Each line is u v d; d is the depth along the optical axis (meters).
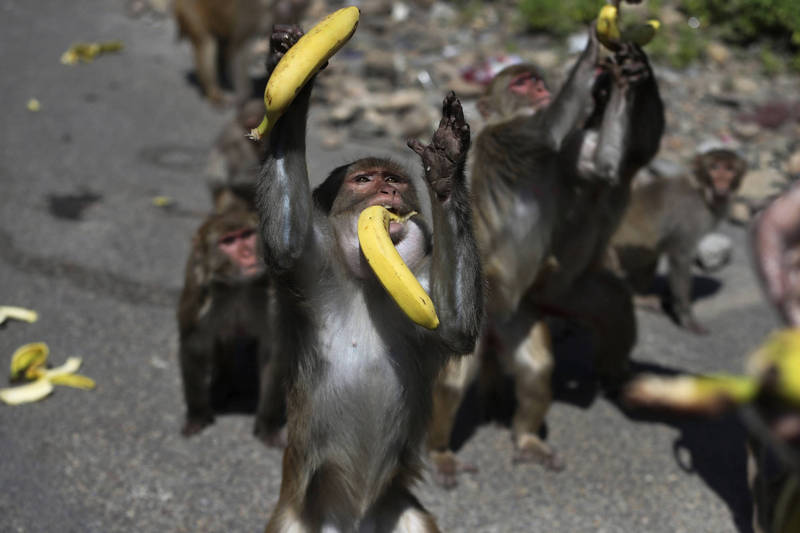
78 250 12.66
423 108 17.16
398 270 4.68
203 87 19.20
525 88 8.65
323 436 5.99
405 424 5.99
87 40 21.47
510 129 8.31
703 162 11.85
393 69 18.42
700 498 8.46
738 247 14.11
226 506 8.07
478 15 21.72
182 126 17.45
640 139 8.34
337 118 16.88
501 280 8.76
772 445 2.65
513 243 8.67
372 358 5.82
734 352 11.33
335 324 5.80
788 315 2.87
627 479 8.71
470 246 5.17
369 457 6.03
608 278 9.73
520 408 9.01
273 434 9.02
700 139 16.64
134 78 19.58
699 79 19.09
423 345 5.90
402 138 16.48
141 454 8.69
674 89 18.56
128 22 22.89
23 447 8.61
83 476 8.28
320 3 21.42
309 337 5.80
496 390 9.61
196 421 9.14
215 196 13.05
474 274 5.20
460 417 9.76
